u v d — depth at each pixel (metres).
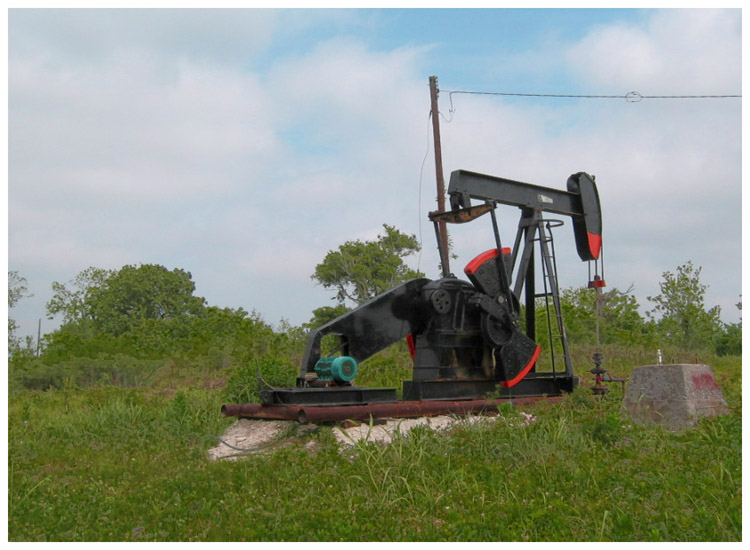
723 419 8.44
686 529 5.16
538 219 11.85
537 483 6.38
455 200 11.10
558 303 11.73
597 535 5.12
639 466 6.70
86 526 5.78
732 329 30.02
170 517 5.87
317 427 8.81
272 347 19.80
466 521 5.38
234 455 8.28
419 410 9.52
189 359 19.88
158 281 46.81
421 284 10.72
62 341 20.83
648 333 27.05
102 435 9.66
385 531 5.37
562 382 11.67
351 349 9.97
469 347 10.95
